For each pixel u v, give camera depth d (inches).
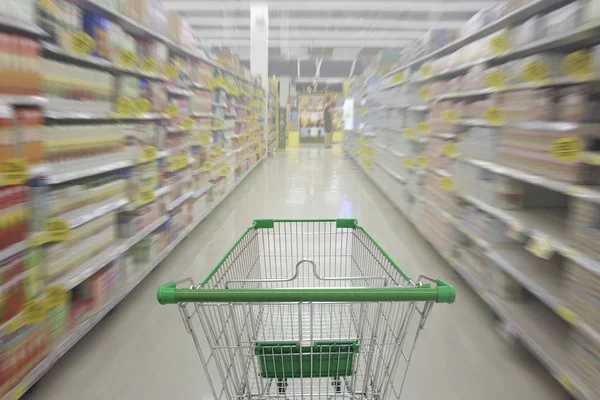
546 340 92.1
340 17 459.2
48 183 83.9
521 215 109.3
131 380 90.9
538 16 100.7
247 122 375.9
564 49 95.2
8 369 71.6
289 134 811.4
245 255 84.3
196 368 95.0
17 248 73.9
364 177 390.0
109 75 113.7
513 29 107.6
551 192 116.9
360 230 89.2
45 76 84.9
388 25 490.9
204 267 158.4
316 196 297.0
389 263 69.9
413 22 472.4
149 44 141.3
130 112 120.5
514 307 107.7
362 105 450.6
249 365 65.0
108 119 122.4
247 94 377.7
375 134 349.7
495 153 117.5
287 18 475.5
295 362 62.8
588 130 78.5
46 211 84.0
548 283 95.3
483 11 132.9
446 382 90.7
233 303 55.3
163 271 154.3
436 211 164.7
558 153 82.0
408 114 235.5
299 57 757.3
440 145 165.8
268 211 250.7
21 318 74.5
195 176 197.2
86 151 101.1
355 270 92.2
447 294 50.5
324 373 62.9
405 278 61.0
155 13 146.5
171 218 162.1
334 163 506.3
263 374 63.4
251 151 402.6
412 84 227.0
